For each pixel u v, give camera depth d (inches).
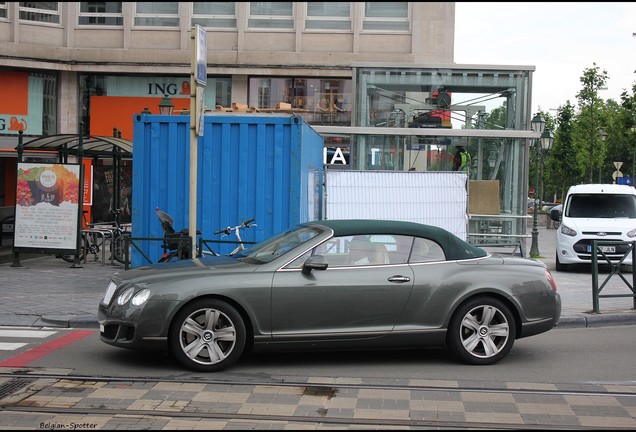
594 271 446.0
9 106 1083.3
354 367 314.5
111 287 314.5
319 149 649.6
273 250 324.8
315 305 305.0
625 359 336.8
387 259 316.8
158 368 305.6
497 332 321.4
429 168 829.2
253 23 1117.1
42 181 617.3
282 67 1106.7
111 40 1109.7
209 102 1127.6
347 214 584.4
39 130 1100.5
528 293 324.2
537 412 251.3
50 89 1109.7
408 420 239.8
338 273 309.4
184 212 530.9
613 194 756.6
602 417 246.7
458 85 845.2
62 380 283.0
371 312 309.6
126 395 263.0
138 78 1122.7
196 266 315.9
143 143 531.2
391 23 1112.2
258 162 521.3
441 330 315.6
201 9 1112.2
